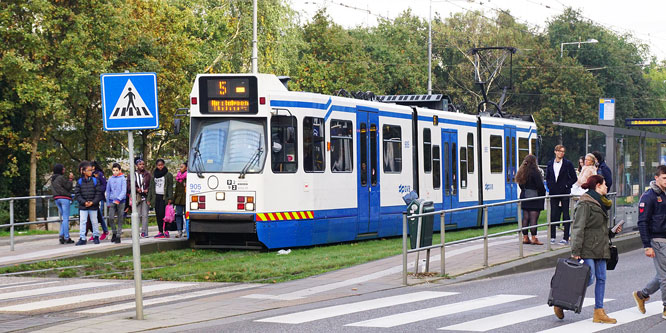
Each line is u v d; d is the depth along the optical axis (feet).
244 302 40.04
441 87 261.65
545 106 236.22
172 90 136.15
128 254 62.54
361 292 43.34
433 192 80.59
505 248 59.41
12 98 123.75
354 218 69.05
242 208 61.26
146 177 71.56
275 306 38.93
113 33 124.26
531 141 104.94
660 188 36.19
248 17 162.81
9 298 42.91
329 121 66.59
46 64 119.85
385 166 73.46
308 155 64.34
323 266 53.26
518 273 52.31
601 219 34.68
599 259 34.63
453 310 37.22
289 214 62.64
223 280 48.96
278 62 167.84
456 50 260.21
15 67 114.32
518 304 39.01
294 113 63.26
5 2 116.06
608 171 62.75
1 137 126.21
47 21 116.37
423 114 79.71
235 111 62.39
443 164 82.84
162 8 136.98
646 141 82.38
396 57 229.66
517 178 61.26
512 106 248.52
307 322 34.32
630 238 69.10
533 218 60.59
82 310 38.81
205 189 62.28
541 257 55.52
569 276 34.37
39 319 35.99
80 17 118.11
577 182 62.49
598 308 34.40
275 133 62.18
